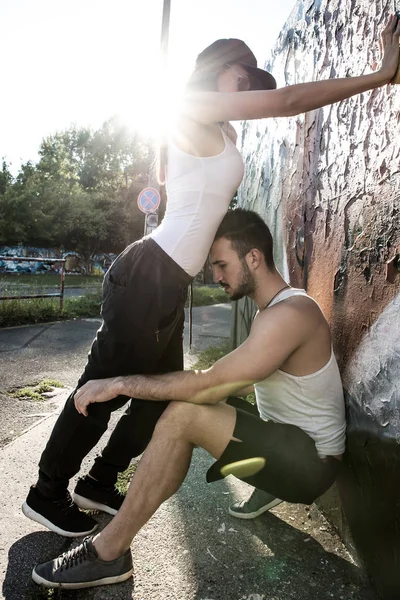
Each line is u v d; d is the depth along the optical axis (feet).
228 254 5.33
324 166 6.89
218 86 5.30
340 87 4.34
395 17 4.35
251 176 14.33
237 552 5.63
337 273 6.20
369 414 5.04
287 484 5.02
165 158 5.54
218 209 5.13
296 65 9.20
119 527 4.83
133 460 7.96
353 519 5.47
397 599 4.44
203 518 6.35
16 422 9.59
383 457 4.69
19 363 15.12
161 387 4.94
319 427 5.25
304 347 5.04
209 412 4.88
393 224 4.63
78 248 106.42
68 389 12.38
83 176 143.95
